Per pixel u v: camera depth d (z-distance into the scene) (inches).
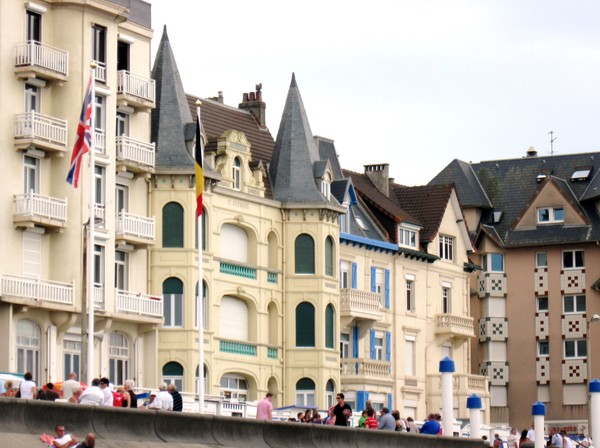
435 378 4045.3
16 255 2861.7
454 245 4227.4
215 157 3390.7
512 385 4554.6
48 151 2928.2
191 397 3073.3
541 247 4566.9
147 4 3211.1
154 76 3319.4
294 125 3614.7
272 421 2207.2
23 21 2908.5
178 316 3225.9
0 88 2854.3
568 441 2972.4
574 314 4510.3
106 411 1974.7
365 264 3843.5
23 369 2861.7
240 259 3432.6
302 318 3523.6
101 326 3004.4
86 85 2977.4
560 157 4766.2
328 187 3612.2
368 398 3722.9
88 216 2952.8
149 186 3221.0
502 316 4581.7
